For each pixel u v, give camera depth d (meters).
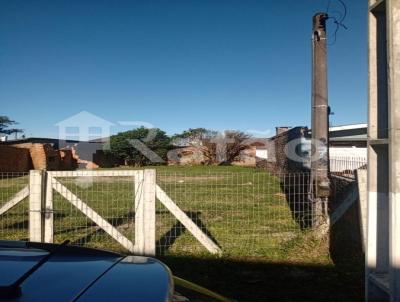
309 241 7.40
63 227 9.06
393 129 4.28
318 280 5.97
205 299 2.29
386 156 4.89
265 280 5.96
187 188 16.86
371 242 4.86
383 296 4.79
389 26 4.30
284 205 12.10
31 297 1.55
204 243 7.11
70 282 1.75
